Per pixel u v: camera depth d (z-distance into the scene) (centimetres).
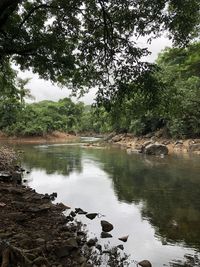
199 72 2495
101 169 2198
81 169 2202
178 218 1062
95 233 920
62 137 8269
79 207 1205
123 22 831
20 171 2023
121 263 723
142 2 787
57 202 1269
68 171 2106
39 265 613
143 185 1619
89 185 1633
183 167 2247
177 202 1272
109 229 946
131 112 856
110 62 866
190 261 736
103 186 1605
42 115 7944
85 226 979
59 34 1064
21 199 1152
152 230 947
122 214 1114
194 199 1318
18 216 908
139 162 2594
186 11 759
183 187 1557
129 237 890
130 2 805
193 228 962
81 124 10838
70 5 955
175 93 859
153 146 3319
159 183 1667
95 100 840
